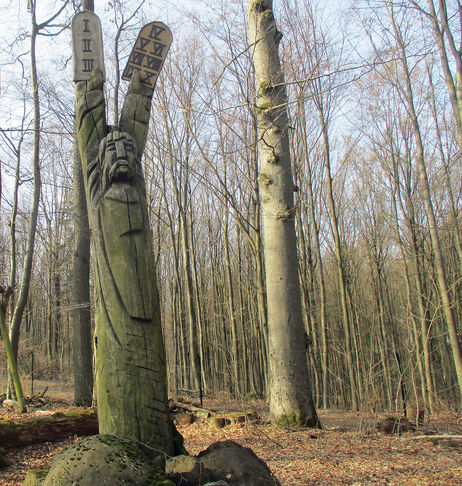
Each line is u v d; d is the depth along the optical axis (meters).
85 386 11.32
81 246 12.00
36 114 10.88
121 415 3.66
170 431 3.83
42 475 3.70
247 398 16.19
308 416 8.34
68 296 25.03
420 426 8.16
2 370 13.78
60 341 27.16
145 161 20.45
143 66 4.50
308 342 8.70
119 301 3.85
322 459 5.96
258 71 9.11
